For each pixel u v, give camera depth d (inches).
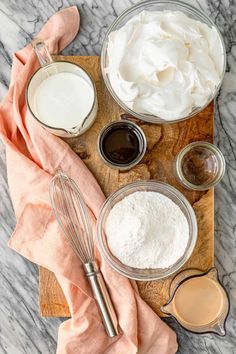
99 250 27.5
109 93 28.4
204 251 28.4
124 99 25.9
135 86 25.3
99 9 30.2
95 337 28.6
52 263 28.0
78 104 27.9
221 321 27.4
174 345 29.0
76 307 28.3
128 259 27.5
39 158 28.5
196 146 27.9
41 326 31.1
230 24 30.4
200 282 28.1
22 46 30.5
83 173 28.1
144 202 27.5
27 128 28.3
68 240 28.2
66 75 28.1
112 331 28.0
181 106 25.7
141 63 25.3
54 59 28.8
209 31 26.4
